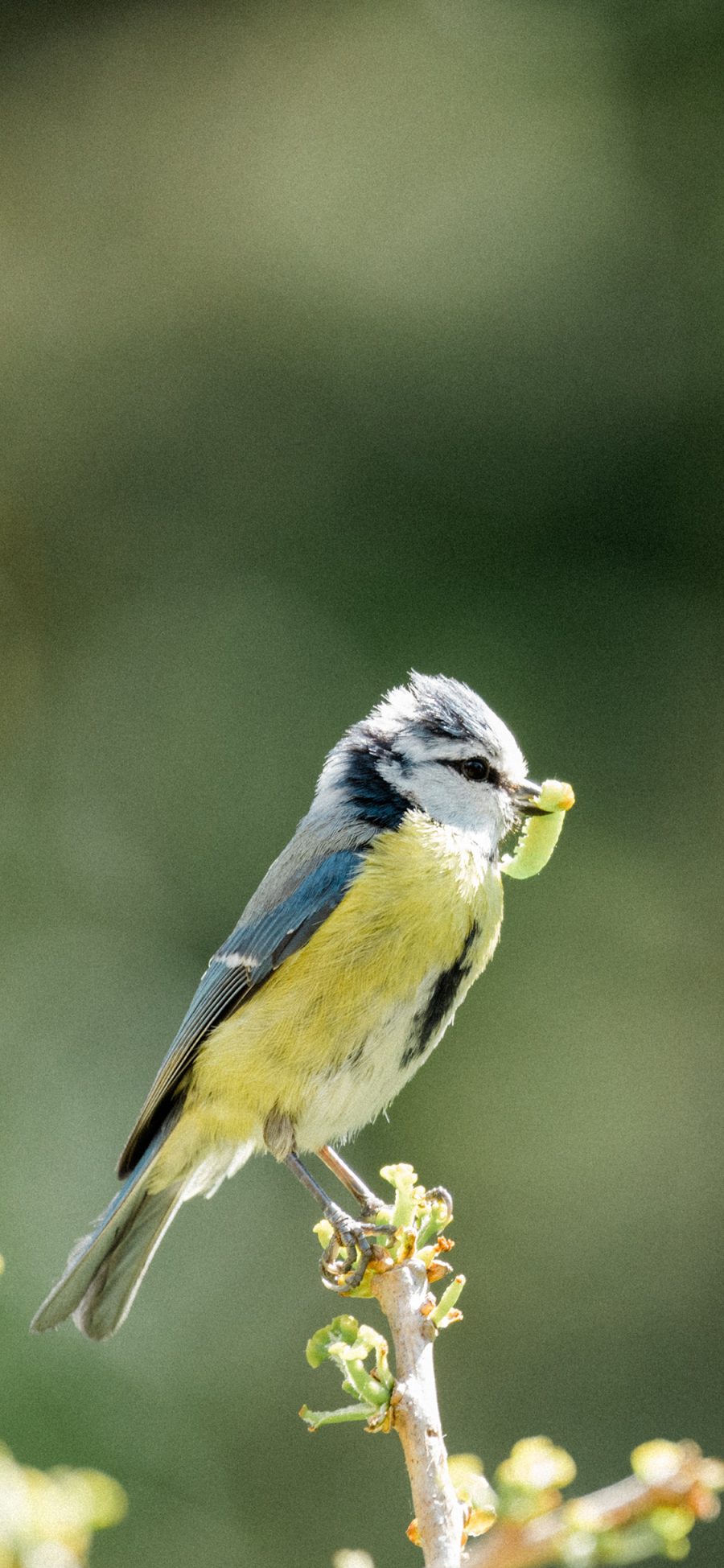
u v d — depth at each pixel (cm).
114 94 1460
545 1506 328
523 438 1335
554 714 1243
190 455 1370
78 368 1400
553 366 1349
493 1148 1113
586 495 1317
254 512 1351
